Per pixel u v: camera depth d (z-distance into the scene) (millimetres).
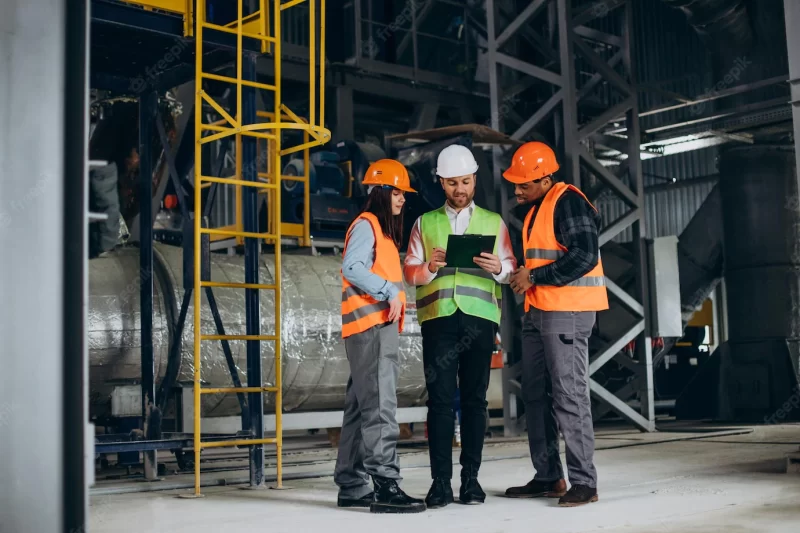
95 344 8570
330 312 10078
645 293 12578
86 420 2334
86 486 2318
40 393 2322
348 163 11719
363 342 5234
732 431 11773
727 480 6363
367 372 5230
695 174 26062
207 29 6789
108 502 6023
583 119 16469
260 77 13375
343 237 11328
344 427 5559
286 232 10812
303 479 7332
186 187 13383
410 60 16312
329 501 5828
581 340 5410
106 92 12477
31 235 2344
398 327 5344
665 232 26641
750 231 14312
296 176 10961
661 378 18672
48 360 2338
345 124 13859
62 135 2387
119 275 8844
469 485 5438
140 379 8516
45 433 2320
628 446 9875
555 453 5762
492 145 12641
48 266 2355
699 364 19062
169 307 8969
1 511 2262
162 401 7609
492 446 10508
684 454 8688
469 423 5480
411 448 10484
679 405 15445
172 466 8977
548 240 5477
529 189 5660
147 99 7770
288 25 14391
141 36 6875
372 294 5133
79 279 2363
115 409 8008
